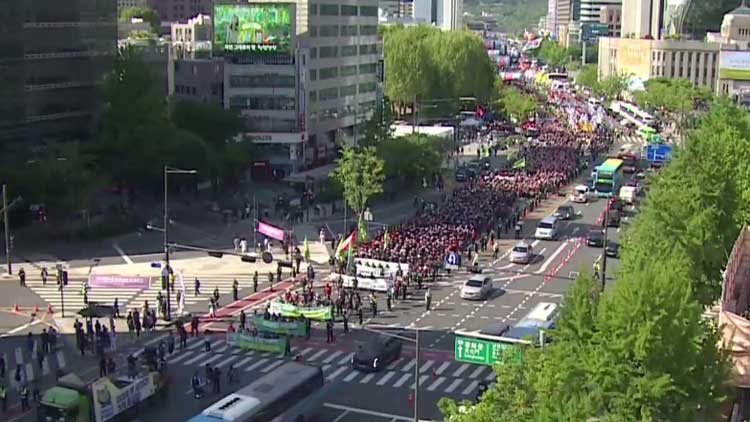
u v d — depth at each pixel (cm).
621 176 15850
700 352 4241
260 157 15600
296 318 7975
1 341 7800
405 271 9488
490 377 7056
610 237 11669
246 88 16712
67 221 11769
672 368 4138
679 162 8088
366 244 10431
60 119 14050
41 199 11438
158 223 12188
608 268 10250
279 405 5809
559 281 9800
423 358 7462
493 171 16425
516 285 9650
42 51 13662
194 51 19162
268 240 11419
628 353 4147
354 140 18062
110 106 13462
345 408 6444
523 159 16462
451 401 4722
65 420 5847
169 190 13612
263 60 16625
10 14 13062
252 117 16725
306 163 17188
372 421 6231
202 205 13312
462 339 5166
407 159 14612
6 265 10212
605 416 4128
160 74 16712
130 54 13800
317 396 6219
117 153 13175
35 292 9256
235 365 7288
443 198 14162
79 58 14262
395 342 7400
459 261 10212
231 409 5531
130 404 6209
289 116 16675
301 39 17125
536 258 10838
